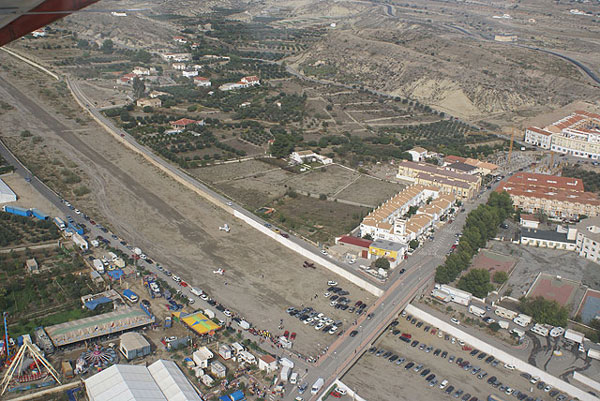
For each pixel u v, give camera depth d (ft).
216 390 591.78
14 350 639.76
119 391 548.31
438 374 645.10
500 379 638.12
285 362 634.43
